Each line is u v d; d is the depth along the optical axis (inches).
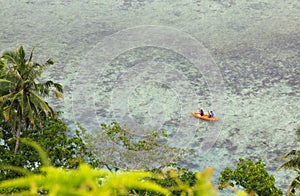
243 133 5649.6
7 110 3309.5
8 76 3454.7
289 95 6589.6
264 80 7007.9
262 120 5944.9
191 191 373.7
